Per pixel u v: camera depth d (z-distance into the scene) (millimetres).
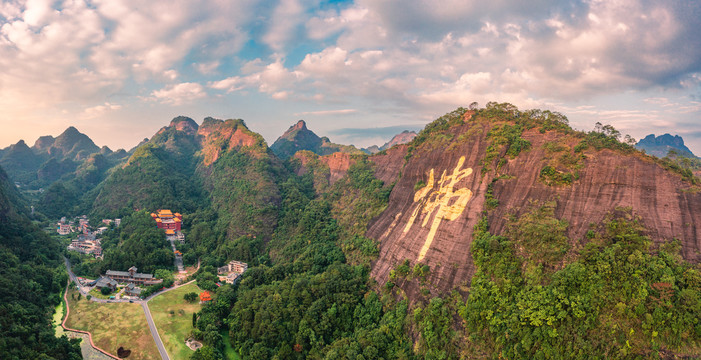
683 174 71188
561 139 90500
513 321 64938
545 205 79812
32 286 104812
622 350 55781
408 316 82625
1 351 70625
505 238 79125
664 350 54250
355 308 93125
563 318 61750
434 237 94062
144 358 86062
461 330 72438
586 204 75312
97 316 102000
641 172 73312
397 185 128375
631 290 59594
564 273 65562
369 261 107562
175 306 110375
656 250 63219
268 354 86312
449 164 107625
